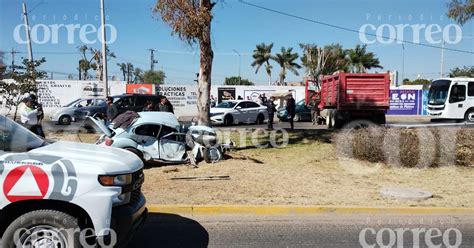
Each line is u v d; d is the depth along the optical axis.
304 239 6.26
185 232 6.49
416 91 39.12
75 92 35.12
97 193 4.52
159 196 8.13
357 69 52.19
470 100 25.09
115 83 35.41
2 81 16.94
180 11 12.20
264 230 6.65
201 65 13.12
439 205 7.91
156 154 11.22
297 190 8.82
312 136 16.75
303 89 38.62
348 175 10.28
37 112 11.91
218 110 25.25
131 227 4.76
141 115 11.54
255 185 9.14
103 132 11.40
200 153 11.59
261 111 27.17
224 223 6.97
